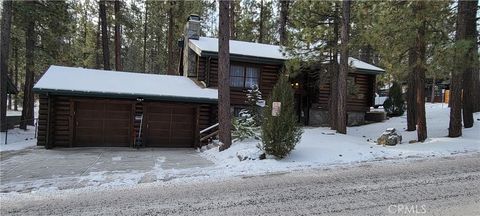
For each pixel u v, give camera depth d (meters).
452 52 11.57
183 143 18.06
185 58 22.70
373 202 6.80
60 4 23.61
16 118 26.61
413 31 12.19
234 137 14.43
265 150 11.25
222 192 7.70
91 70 19.42
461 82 13.44
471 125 15.23
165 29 34.75
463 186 7.62
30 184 8.66
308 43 16.70
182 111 18.09
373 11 13.91
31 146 16.84
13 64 30.59
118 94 16.53
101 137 17.12
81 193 7.81
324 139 13.61
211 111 18.17
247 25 32.06
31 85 25.67
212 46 20.16
